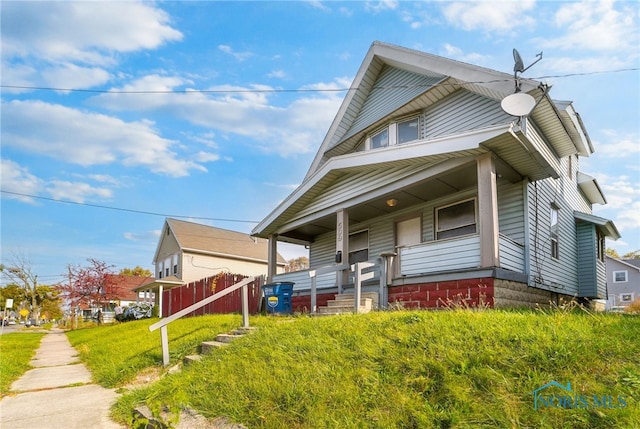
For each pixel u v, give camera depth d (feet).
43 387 21.48
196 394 14.03
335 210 38.09
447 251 28.02
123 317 86.84
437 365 12.14
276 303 37.52
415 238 39.24
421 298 28.76
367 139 42.34
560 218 37.96
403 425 9.97
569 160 43.24
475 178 32.04
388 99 40.98
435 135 36.01
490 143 25.64
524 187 30.45
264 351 16.88
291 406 11.69
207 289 55.11
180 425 12.11
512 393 10.33
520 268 28.81
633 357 11.18
